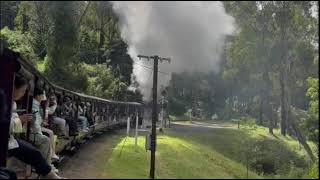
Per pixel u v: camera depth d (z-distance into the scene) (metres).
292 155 6.65
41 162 8.94
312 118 6.81
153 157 7.55
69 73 14.33
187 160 6.89
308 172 6.46
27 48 14.02
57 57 7.29
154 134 8.03
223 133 7.05
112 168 8.73
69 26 6.92
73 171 10.06
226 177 6.09
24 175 8.97
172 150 7.61
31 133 10.07
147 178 7.14
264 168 6.52
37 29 9.98
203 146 6.96
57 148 11.94
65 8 6.86
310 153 6.66
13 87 8.29
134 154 11.95
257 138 6.86
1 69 8.29
